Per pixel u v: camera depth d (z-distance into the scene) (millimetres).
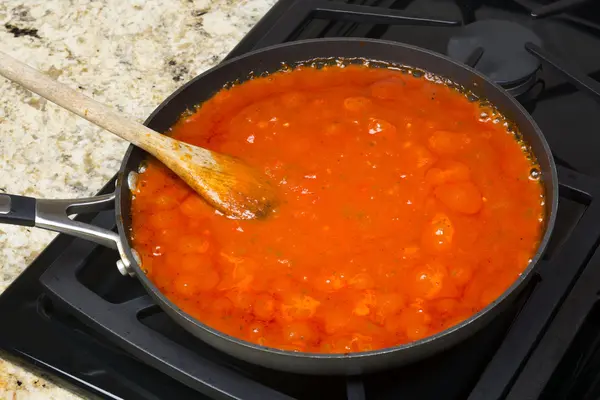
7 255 955
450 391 871
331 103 974
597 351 868
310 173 924
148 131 888
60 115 1050
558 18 1088
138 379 879
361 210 900
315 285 862
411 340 832
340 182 917
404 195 906
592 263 891
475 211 890
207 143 958
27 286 923
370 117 953
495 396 832
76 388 877
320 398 872
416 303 850
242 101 985
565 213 950
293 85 995
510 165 919
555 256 893
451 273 860
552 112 1021
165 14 1124
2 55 871
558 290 874
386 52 987
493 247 875
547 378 839
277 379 881
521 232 882
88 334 902
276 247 886
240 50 1058
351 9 1068
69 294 890
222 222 903
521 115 923
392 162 927
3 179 1003
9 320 904
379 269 867
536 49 1015
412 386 875
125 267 863
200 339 851
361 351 811
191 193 922
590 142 997
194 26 1111
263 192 903
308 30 1093
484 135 938
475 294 853
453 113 958
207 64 1078
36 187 998
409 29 1092
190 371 852
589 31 1077
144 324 878
